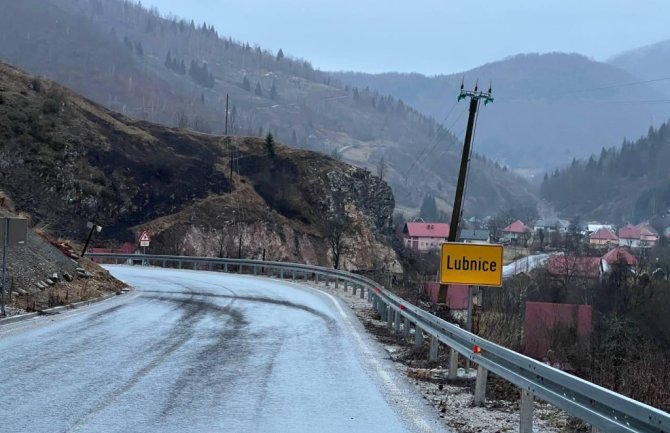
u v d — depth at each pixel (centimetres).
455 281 1191
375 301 2198
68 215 6209
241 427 724
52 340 1280
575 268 6838
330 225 7825
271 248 7244
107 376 965
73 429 686
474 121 2512
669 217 17400
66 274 2242
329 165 8800
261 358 1184
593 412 535
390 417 800
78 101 8256
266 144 8825
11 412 746
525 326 2895
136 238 6406
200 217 7106
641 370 1283
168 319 1700
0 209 2498
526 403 702
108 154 7294
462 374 1112
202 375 1004
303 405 843
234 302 2252
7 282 1808
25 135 6688
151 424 720
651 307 4809
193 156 8294
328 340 1460
